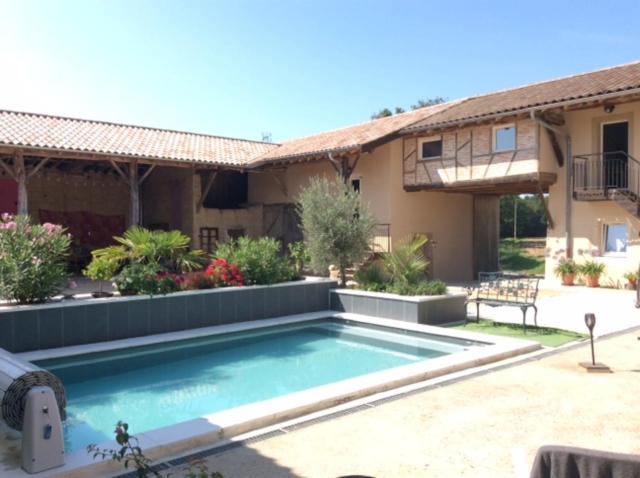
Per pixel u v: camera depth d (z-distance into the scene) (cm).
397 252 1188
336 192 1312
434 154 1803
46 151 1521
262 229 2206
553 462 236
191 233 2030
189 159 1797
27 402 380
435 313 1022
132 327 888
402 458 402
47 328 802
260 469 385
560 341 831
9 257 818
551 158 1597
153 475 376
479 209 2084
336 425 474
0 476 370
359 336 976
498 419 483
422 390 578
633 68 1622
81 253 2033
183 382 711
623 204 1434
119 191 2314
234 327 982
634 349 768
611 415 491
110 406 618
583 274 1542
